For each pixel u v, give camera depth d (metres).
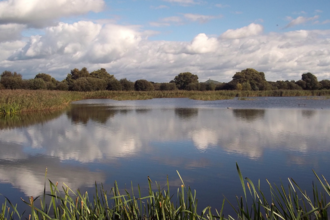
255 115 14.52
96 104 25.41
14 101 16.69
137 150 6.94
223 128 10.14
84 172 5.33
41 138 8.50
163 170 5.40
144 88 52.84
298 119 12.61
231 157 6.23
